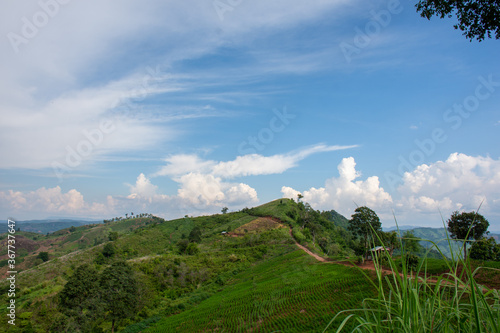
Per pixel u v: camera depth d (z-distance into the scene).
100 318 50.47
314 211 148.38
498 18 10.82
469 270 3.23
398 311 3.34
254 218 152.12
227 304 52.66
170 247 106.06
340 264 62.44
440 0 11.52
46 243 118.25
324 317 34.97
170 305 62.16
